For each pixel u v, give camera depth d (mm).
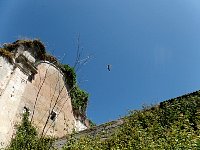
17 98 19875
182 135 9188
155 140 11227
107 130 14430
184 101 13070
